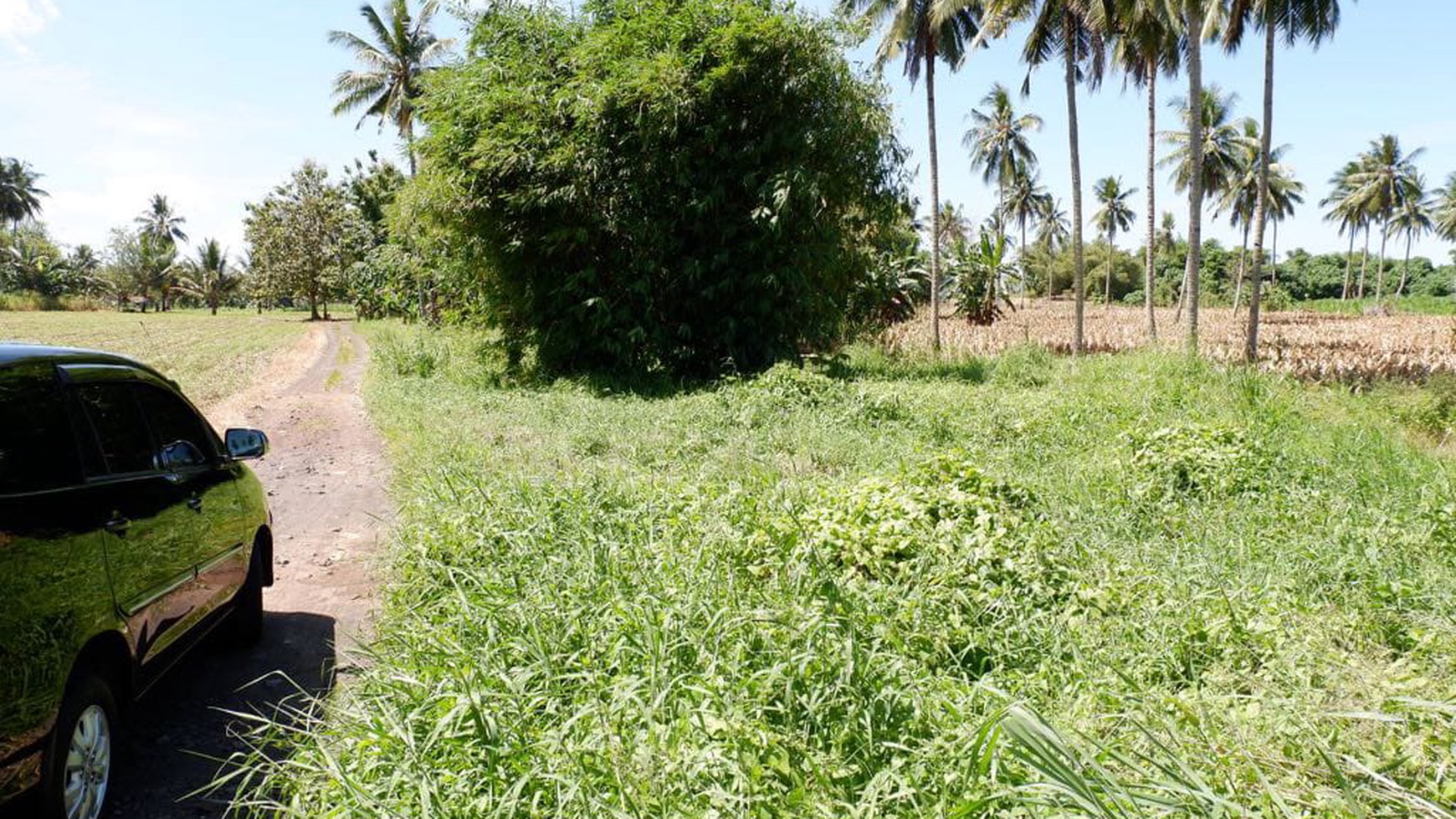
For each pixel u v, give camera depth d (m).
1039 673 3.94
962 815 2.46
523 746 2.92
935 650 4.05
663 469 9.13
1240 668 3.90
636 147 18.30
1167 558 5.77
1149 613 4.52
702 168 18.61
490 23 19.12
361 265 54.16
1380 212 75.62
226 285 90.06
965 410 12.97
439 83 19.48
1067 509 7.09
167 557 3.88
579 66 18.50
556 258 19.31
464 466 8.78
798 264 19.19
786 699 3.17
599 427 11.79
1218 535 6.45
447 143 18.55
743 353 19.23
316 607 5.84
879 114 20.11
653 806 2.60
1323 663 3.87
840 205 20.70
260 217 69.75
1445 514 6.48
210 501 4.46
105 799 3.33
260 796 3.47
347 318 72.88
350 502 8.98
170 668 4.01
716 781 2.77
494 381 19.28
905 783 2.75
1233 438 9.41
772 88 18.41
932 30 27.44
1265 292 80.19
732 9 18.12
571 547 5.33
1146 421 11.63
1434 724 3.10
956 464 6.85
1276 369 20.53
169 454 4.14
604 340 18.44
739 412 12.82
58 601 2.95
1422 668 3.80
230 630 5.05
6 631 2.65
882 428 11.93
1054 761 2.39
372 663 4.38
